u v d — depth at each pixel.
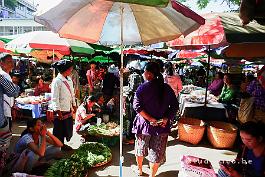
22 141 4.40
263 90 4.94
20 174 3.65
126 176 4.49
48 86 9.59
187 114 6.84
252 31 3.79
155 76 3.82
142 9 3.38
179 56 12.67
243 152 2.90
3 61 4.59
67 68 5.25
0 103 4.18
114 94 9.44
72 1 2.93
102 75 12.94
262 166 2.66
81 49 7.02
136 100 3.80
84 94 10.55
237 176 2.79
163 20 3.46
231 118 6.83
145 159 5.25
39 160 4.70
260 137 2.62
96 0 3.10
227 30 3.80
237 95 7.30
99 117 6.73
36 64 18.12
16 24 32.31
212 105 6.96
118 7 3.45
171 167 4.92
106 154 5.05
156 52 14.91
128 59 16.55
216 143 5.98
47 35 5.98
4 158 4.18
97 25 3.72
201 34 3.99
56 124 5.36
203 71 19.20
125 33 4.02
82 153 5.01
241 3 2.03
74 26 3.52
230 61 11.92
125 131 6.17
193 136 6.11
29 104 7.71
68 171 4.11
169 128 3.95
